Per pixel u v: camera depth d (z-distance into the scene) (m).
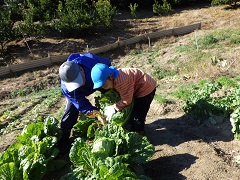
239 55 12.84
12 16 23.59
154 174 4.99
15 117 11.14
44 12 23.39
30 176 4.93
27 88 15.41
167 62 15.48
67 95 5.07
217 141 5.75
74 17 20.97
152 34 19.81
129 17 24.91
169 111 7.60
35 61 17.38
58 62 17.92
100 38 21.09
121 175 4.20
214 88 6.87
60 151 5.96
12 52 19.59
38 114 10.66
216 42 16.64
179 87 9.81
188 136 6.06
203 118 6.59
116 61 17.88
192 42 17.59
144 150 4.82
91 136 5.87
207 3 26.77
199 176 4.75
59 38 21.27
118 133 5.02
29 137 5.71
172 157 5.34
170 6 24.42
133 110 5.60
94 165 4.55
